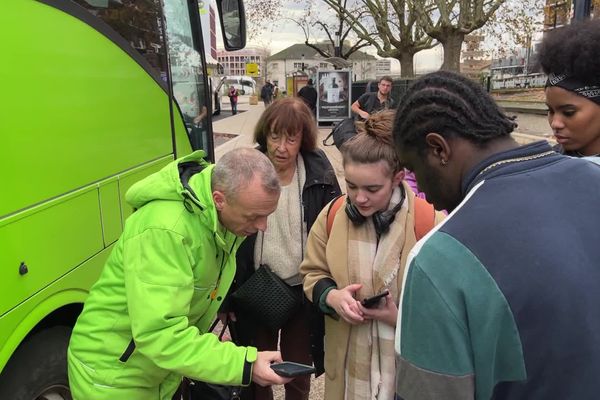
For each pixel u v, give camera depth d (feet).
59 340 7.07
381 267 5.97
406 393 3.42
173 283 5.01
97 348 5.47
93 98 7.88
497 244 3.15
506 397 3.29
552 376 3.11
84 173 7.50
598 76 5.41
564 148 6.04
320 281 6.48
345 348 6.38
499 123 3.55
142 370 5.51
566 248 3.14
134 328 4.96
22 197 6.02
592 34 5.34
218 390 6.36
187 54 13.28
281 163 7.62
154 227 5.12
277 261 7.73
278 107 7.50
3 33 5.90
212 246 5.50
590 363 3.08
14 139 5.93
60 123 6.91
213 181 5.29
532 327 3.07
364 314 5.79
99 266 7.89
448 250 3.22
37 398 6.86
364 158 5.61
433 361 3.24
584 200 3.36
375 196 5.76
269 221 7.73
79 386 5.55
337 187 7.91
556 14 17.94
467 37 65.82
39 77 6.50
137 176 9.43
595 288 3.13
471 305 3.12
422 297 3.27
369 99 28.96
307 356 8.43
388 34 73.20
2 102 5.78
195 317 5.90
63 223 6.89
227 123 71.00
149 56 10.30
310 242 6.77
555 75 5.72
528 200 3.28
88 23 7.91
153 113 10.36
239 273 7.86
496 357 3.20
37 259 6.27
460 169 3.64
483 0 54.03
